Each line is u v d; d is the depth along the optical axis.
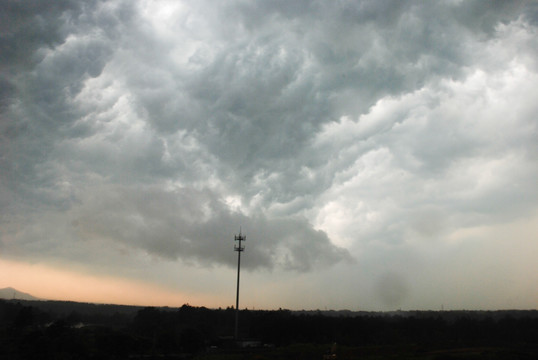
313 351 83.44
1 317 119.88
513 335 114.94
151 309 141.50
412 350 87.12
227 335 118.75
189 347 82.44
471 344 99.69
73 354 65.94
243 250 105.31
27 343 66.31
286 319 113.88
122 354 72.62
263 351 83.19
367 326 121.94
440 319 136.12
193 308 151.50
